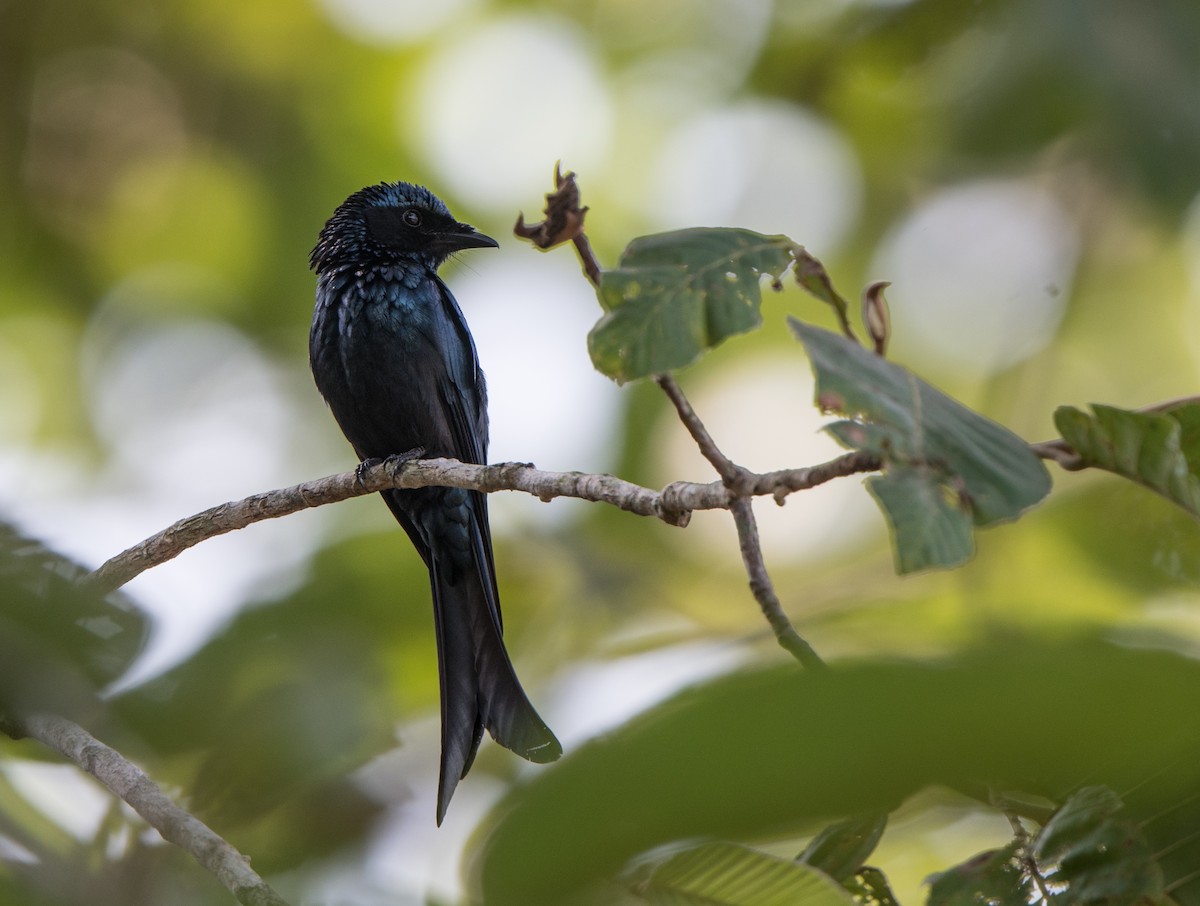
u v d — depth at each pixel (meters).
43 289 18.83
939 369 17.48
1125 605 9.97
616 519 13.90
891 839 7.83
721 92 17.86
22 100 18.39
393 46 18.53
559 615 12.99
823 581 14.10
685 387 17.67
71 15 18.16
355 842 7.95
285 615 9.05
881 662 3.09
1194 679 3.08
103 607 5.48
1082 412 5.43
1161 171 9.98
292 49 18.55
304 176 18.64
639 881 5.41
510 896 3.35
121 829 6.62
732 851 5.42
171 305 18.95
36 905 6.26
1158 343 16.50
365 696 8.34
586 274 6.27
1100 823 5.40
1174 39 9.81
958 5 13.47
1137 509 9.77
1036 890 5.55
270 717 7.61
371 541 10.45
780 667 3.18
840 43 15.40
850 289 17.73
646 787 3.21
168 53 18.50
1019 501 4.62
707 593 14.15
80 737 6.29
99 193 18.75
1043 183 15.76
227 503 9.23
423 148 18.66
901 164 16.70
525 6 18.52
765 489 5.89
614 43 18.52
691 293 5.80
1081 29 10.05
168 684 7.18
